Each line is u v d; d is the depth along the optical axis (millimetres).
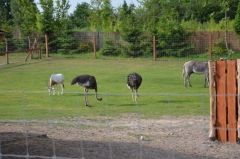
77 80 24781
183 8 70938
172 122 19250
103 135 16578
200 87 31703
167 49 53750
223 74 15570
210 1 68500
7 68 42781
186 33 53969
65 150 13820
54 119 19969
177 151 14398
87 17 78188
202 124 18688
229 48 54250
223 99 15586
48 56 53906
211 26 59281
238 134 15398
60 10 58375
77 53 57000
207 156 13938
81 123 18859
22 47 57406
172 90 29922
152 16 67562
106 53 55094
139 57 53781
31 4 60031
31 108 23109
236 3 67375
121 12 64500
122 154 13742
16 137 15484
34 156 12664
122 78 36031
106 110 22500
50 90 28047
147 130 17625
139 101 25250
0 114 21297
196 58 52781
